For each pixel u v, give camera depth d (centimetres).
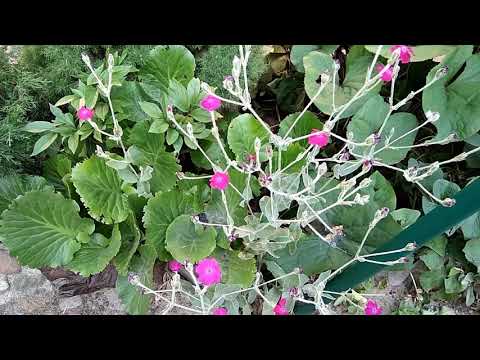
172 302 60
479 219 68
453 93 65
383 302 77
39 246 65
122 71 64
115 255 66
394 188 78
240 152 66
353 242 69
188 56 68
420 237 58
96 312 73
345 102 66
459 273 74
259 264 70
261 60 71
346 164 62
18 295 71
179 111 69
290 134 70
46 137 65
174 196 64
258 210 76
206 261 56
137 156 65
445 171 76
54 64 67
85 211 71
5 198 67
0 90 68
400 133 67
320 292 60
